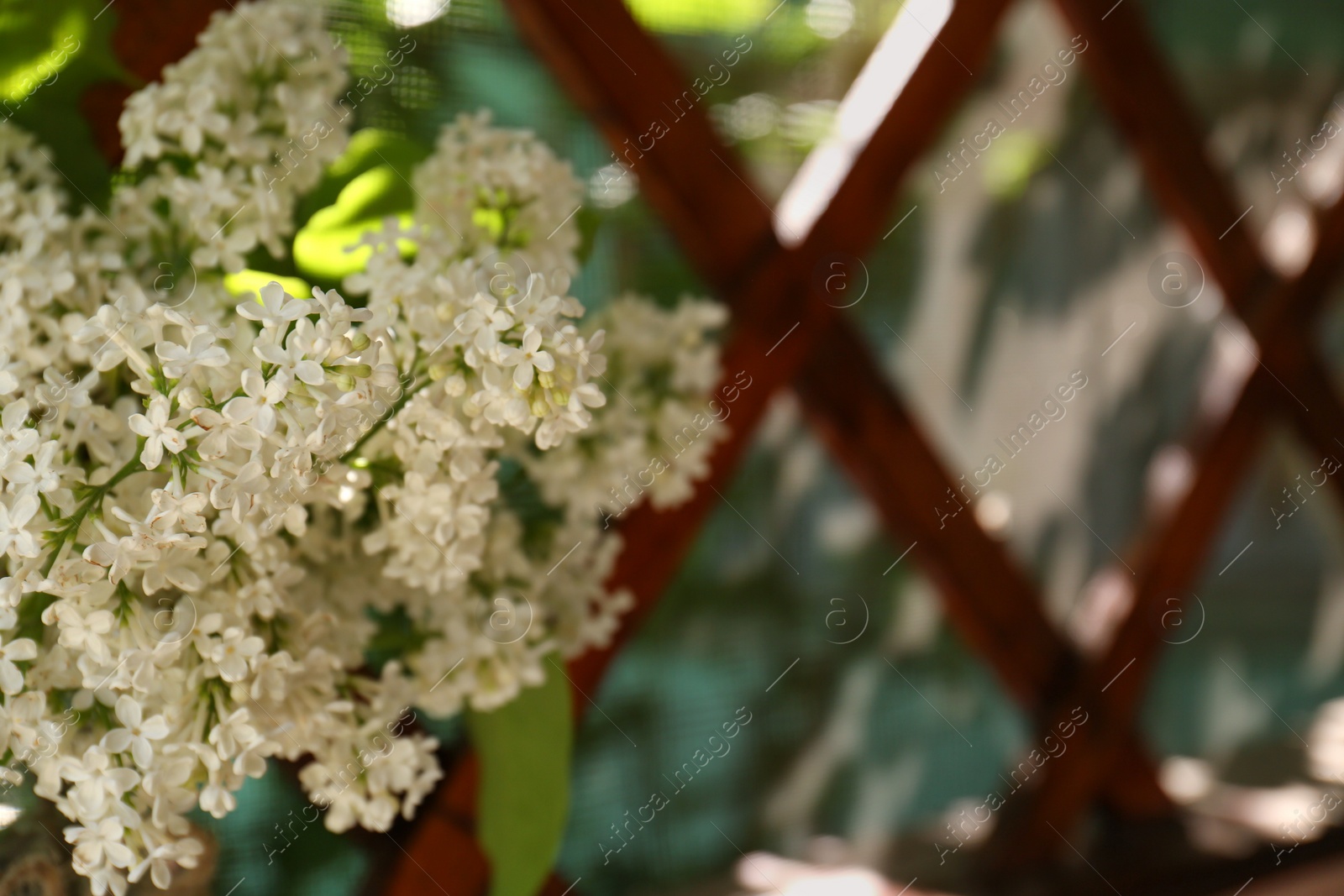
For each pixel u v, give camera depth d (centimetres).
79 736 53
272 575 54
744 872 92
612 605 58
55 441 52
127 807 52
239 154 55
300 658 54
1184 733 121
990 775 106
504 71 76
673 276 84
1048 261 112
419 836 67
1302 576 129
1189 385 122
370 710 55
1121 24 102
